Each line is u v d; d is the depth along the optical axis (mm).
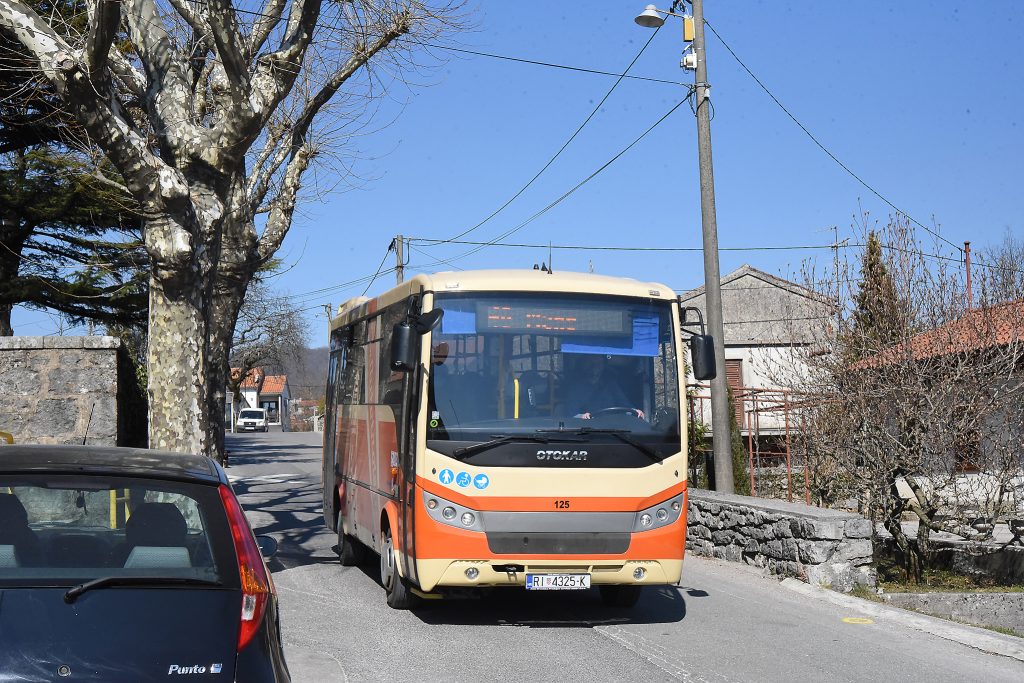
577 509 8336
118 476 4422
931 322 12148
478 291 8625
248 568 4238
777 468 17969
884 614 9453
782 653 7844
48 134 20375
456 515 8211
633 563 8422
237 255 14672
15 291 23234
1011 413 11805
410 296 8805
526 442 8328
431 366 8422
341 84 14234
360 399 11406
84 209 22781
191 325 10531
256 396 111562
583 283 8828
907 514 16234
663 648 7961
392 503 9312
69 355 12992
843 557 10703
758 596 10312
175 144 10742
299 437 66250
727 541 12594
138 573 4113
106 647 3779
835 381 12859
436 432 8312
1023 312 11844
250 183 16250
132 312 25656
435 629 8578
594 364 8672
